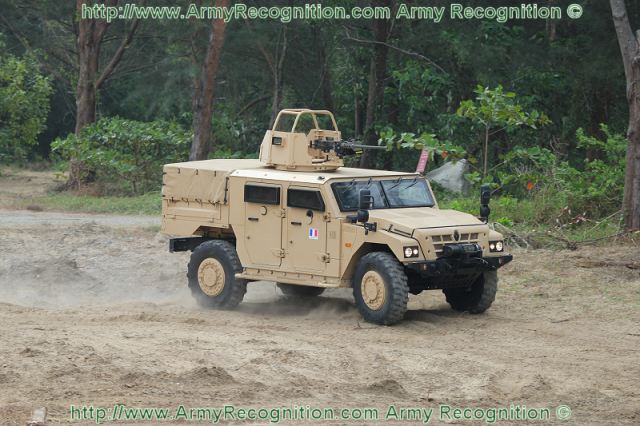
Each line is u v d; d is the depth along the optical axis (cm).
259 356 2525
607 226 4631
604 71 6912
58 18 9919
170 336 2736
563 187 4969
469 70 7606
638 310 3225
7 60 9969
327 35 8181
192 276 3334
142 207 6569
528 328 2989
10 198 7400
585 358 2625
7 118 9756
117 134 7819
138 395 2189
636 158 4519
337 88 8288
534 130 7256
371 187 3106
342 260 2997
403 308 2916
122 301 3562
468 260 2919
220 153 8562
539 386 2331
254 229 3172
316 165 3225
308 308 3331
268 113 9606
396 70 7569
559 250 4294
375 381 2319
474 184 5469
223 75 9175
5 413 2036
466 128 7175
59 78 11600
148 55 10006
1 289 3753
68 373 2325
